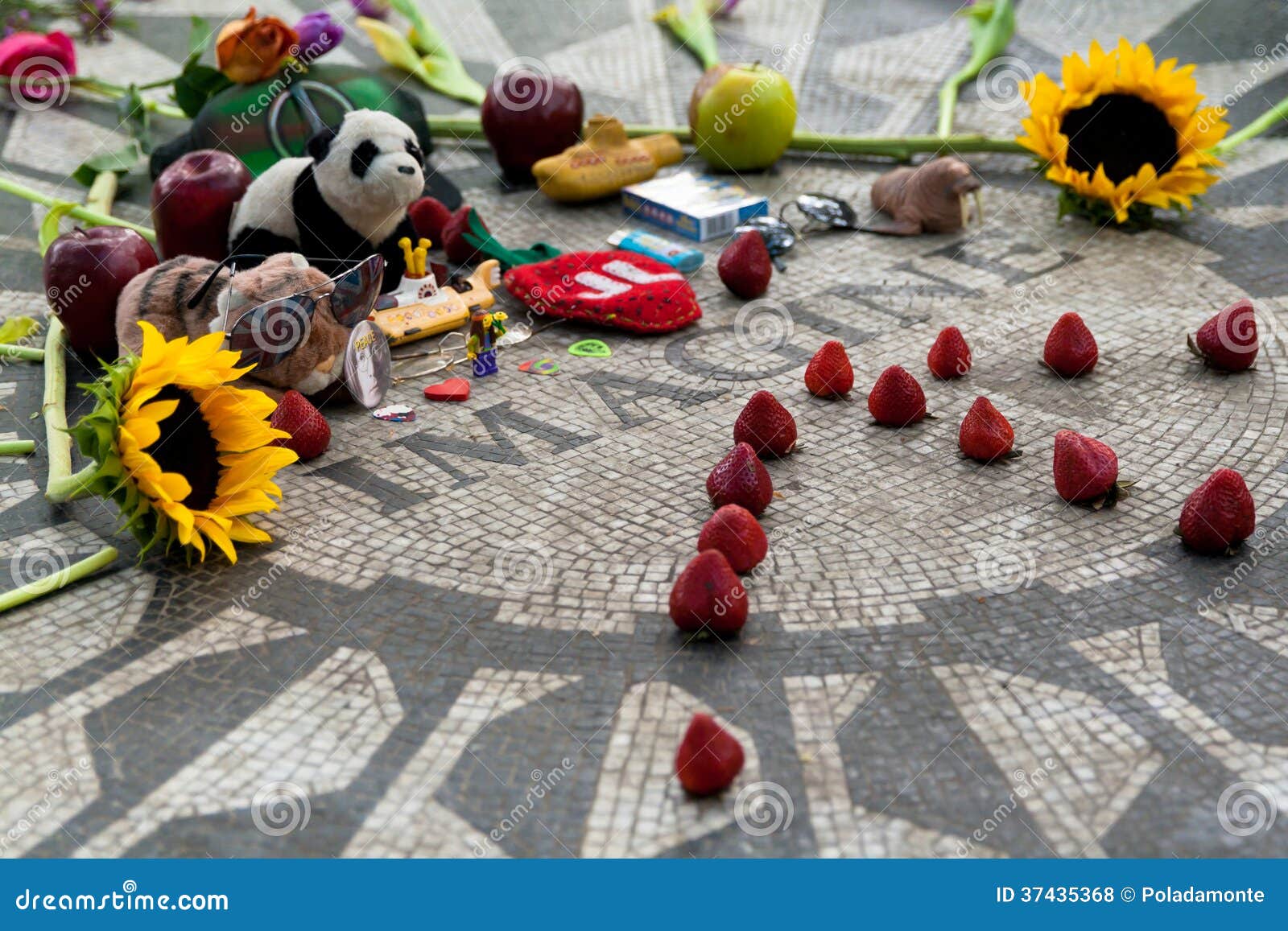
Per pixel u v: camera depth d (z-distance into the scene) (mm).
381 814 4004
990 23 10633
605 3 12734
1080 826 3924
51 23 12203
